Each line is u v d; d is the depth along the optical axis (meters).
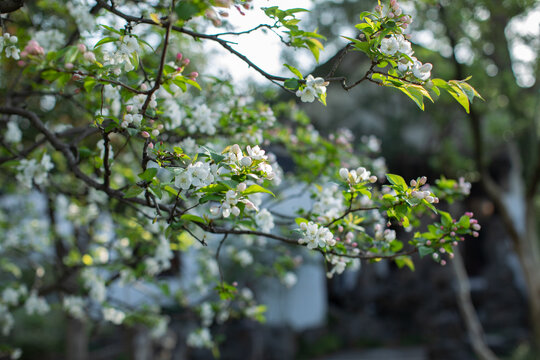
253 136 2.80
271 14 1.79
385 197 1.85
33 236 4.34
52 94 2.78
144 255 3.57
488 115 7.12
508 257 11.80
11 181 4.23
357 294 12.40
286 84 1.79
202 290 4.39
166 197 3.27
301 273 10.62
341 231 2.18
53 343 8.41
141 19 1.80
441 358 9.42
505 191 11.93
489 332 10.55
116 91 2.48
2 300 3.57
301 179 3.62
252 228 2.26
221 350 9.04
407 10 5.44
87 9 2.62
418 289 11.74
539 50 6.13
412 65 1.68
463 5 5.71
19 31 2.37
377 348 10.78
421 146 10.23
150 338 6.11
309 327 10.69
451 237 2.06
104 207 3.66
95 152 2.70
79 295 3.82
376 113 10.19
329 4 6.39
